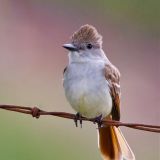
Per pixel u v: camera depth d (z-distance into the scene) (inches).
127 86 740.7
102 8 910.4
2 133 552.1
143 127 356.2
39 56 781.3
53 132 563.8
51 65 761.6
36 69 735.1
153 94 733.3
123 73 800.3
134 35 900.0
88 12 906.1
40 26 856.3
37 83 676.7
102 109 392.2
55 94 648.4
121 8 908.6
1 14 848.9
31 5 872.9
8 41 803.4
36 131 560.4
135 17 909.8
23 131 556.7
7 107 364.2
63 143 559.8
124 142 390.6
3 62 745.6
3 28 825.5
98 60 398.3
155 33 903.1
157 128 355.3
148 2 912.3
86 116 395.9
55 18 878.4
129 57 869.8
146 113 685.3
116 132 392.2
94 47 401.1
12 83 661.9
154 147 590.9
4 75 690.2
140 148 591.8
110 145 392.5
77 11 902.4
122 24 904.3
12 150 542.9
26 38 819.4
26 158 542.0
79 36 401.7
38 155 546.0
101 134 393.4
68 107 625.3
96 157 553.9
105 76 392.5
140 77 789.2
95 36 402.9
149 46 891.4
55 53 799.7
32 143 552.1
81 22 895.7
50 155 549.0
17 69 724.0
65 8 895.1
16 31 828.6
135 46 889.5
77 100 390.6
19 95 634.8
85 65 394.3
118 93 397.1
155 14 910.4
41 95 641.6
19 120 560.7
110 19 906.7
